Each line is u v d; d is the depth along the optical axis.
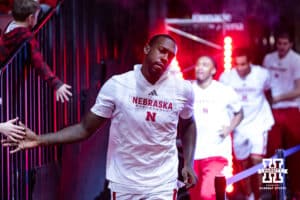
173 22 16.59
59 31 9.75
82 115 10.38
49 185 9.21
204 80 11.05
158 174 7.30
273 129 14.08
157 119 7.20
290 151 12.91
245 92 13.08
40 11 10.20
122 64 12.89
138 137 7.22
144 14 15.47
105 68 11.57
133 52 14.05
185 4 16.61
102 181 11.09
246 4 16.80
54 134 7.25
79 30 10.75
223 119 11.01
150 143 7.24
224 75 13.21
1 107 7.99
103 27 12.19
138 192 7.28
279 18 16.83
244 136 13.01
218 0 16.75
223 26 16.75
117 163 7.33
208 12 16.72
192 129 7.81
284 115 14.03
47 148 9.26
